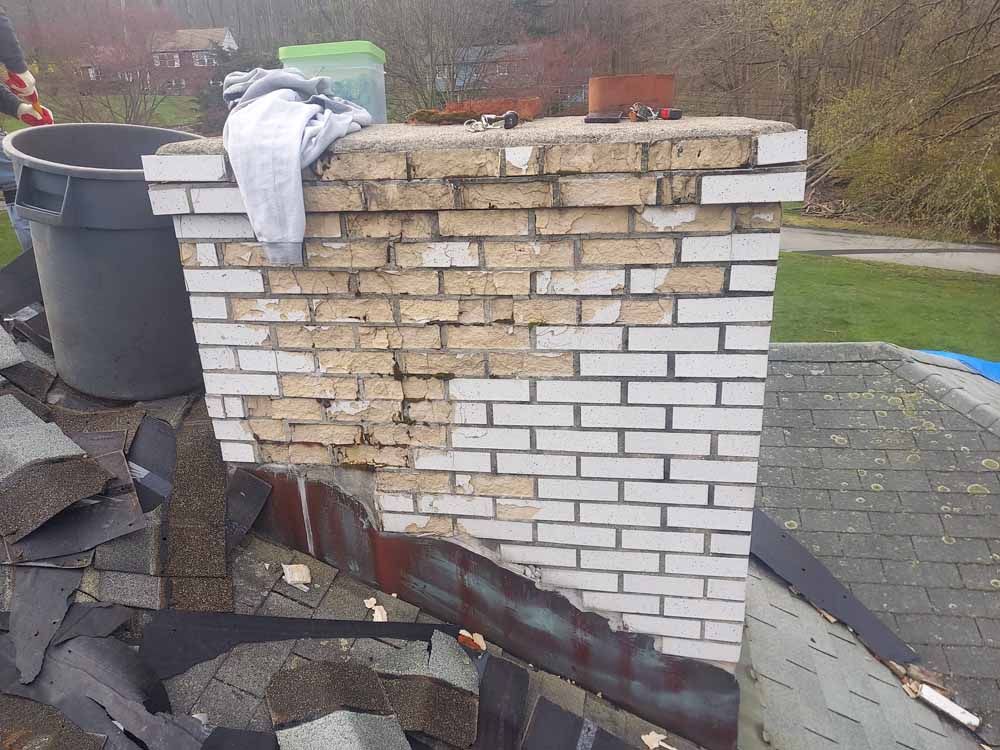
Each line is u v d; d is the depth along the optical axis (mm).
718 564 2318
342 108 2357
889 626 4754
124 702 1968
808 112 21609
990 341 14273
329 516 2504
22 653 2027
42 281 2889
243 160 1961
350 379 2291
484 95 18953
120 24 18281
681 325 2051
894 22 17547
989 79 15867
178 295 2881
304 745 1887
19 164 2693
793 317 15398
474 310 2133
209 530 2412
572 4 20734
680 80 22875
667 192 1898
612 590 2416
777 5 19203
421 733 2066
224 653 2199
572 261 2029
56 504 2232
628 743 2312
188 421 2809
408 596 2551
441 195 1995
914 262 18266
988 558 5105
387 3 18781
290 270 2172
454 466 2348
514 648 2537
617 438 2217
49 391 3000
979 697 4344
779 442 5965
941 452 5789
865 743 3449
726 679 2455
